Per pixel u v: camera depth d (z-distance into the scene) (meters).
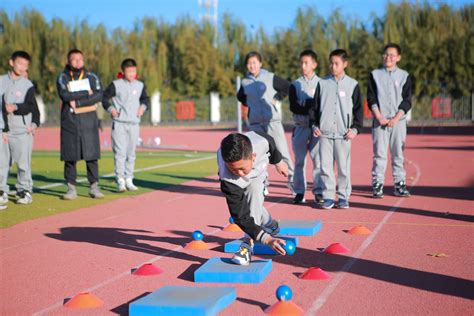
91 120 9.18
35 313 4.07
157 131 34.81
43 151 20.34
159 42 44.69
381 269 4.90
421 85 34.66
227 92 43.12
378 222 6.94
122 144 10.04
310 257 5.38
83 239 6.41
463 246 5.64
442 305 3.96
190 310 3.72
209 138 27.03
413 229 6.49
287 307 3.84
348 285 4.48
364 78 37.16
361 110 7.92
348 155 7.95
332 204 8.01
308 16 41.09
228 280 4.63
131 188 10.28
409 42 35.03
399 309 3.90
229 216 7.68
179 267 5.19
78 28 42.97
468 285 4.39
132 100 10.06
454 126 32.44
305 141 8.39
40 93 42.66
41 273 5.09
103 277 4.92
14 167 14.88
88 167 9.38
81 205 8.73
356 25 39.16
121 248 5.97
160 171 13.31
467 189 9.41
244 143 4.25
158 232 6.73
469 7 35.53
